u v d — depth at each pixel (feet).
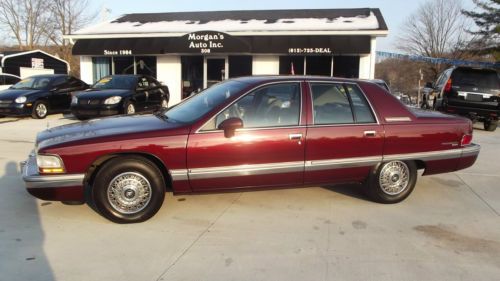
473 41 118.83
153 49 56.34
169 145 14.24
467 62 64.95
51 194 13.75
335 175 16.08
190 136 14.39
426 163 17.19
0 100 41.63
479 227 14.78
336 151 15.79
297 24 57.62
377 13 63.21
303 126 15.43
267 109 15.33
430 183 20.35
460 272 11.51
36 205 15.88
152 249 12.52
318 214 15.69
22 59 88.79
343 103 16.21
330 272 11.37
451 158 17.48
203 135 14.47
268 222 14.82
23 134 32.73
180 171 14.44
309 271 11.40
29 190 13.80
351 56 53.78
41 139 14.82
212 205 16.39
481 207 16.92
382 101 16.67
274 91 15.56
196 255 12.21
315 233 13.93
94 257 11.93
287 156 15.29
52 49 135.44
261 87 15.40
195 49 53.52
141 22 67.56
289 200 17.19
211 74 58.80
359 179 16.56
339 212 15.96
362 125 16.10
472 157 17.97
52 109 44.55
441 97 42.22
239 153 14.79
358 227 14.52
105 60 62.95
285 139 15.15
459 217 15.74
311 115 15.64
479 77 40.47
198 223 14.60
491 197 18.29
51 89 44.62
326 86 16.21
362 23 55.77
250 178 15.15
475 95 40.16
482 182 20.70
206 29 57.62
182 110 16.61
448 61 65.36
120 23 67.77
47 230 13.67
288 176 15.52
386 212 16.08
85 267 11.36
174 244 12.90
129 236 13.39
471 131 17.99
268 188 15.64
